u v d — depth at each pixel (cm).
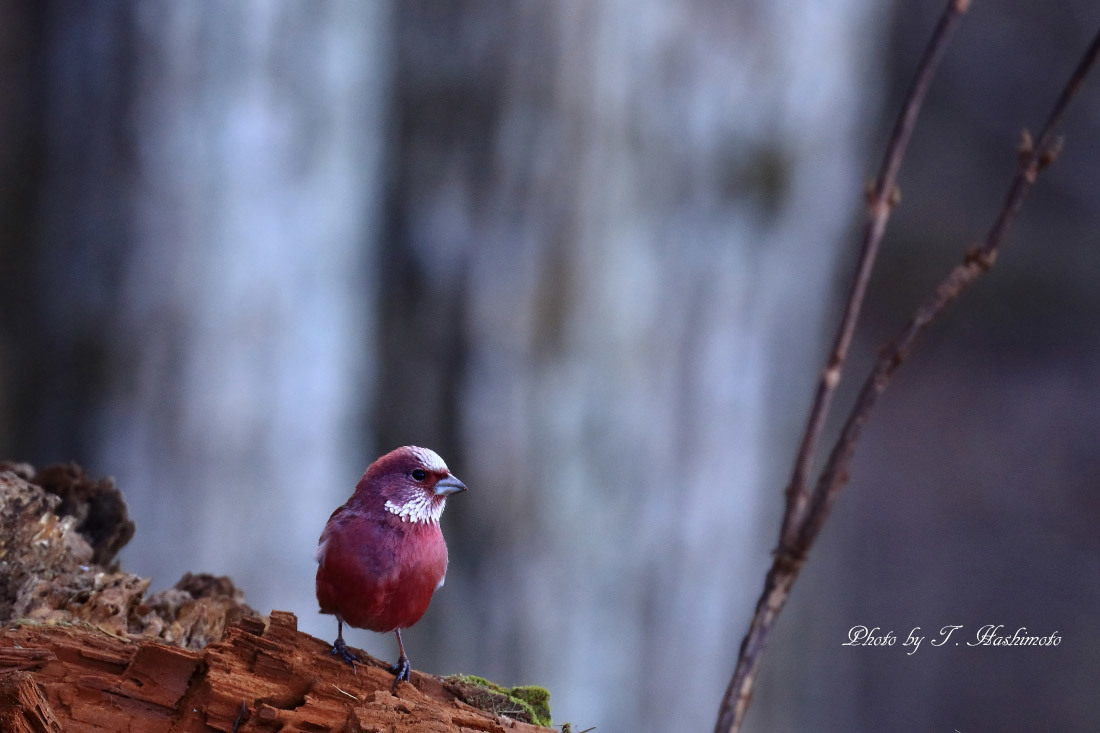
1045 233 2270
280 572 1331
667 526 1465
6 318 1402
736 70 1426
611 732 1452
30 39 1452
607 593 1444
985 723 2105
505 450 1399
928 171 2303
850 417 316
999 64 2250
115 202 1285
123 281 1284
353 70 1355
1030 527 2250
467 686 527
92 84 1291
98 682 463
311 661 498
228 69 1285
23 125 1448
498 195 1389
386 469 537
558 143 1378
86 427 1298
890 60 2259
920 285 2330
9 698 427
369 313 1426
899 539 2272
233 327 1305
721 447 1509
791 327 1606
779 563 322
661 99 1404
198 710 459
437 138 1400
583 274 1405
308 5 1311
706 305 1475
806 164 1516
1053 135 311
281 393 1334
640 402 1438
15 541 556
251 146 1298
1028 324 2314
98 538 641
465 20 1370
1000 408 2319
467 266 1399
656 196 1423
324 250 1361
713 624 1512
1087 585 2195
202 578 636
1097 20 2192
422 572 529
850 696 2155
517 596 1400
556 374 1408
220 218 1293
